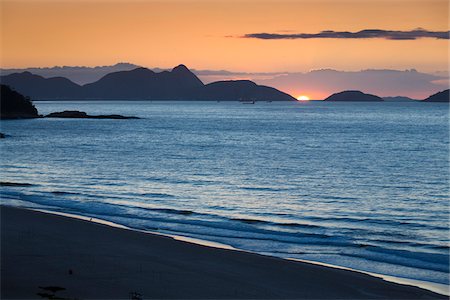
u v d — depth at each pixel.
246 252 23.30
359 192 41.66
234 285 18.77
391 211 34.53
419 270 21.44
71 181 45.97
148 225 29.16
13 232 25.55
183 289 18.06
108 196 38.50
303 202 37.22
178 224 29.44
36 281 18.22
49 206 34.38
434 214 33.78
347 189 42.94
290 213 33.31
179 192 40.69
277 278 19.73
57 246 23.17
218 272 20.20
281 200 37.84
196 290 18.00
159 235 26.02
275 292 18.16
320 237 26.69
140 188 42.44
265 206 35.53
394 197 39.56
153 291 17.69
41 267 19.95
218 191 41.28
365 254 23.73
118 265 20.58
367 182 46.69
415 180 48.03
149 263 21.05
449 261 22.66
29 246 23.05
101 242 24.11
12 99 169.12
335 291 18.48
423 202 37.81
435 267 21.83
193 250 23.22
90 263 20.73
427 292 18.58
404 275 20.83
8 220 28.27
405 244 25.75
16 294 16.62
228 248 24.56
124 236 25.38
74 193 39.56
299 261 22.53
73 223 27.86
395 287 19.05
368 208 35.44
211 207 34.94
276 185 44.44
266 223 30.02
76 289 17.52
